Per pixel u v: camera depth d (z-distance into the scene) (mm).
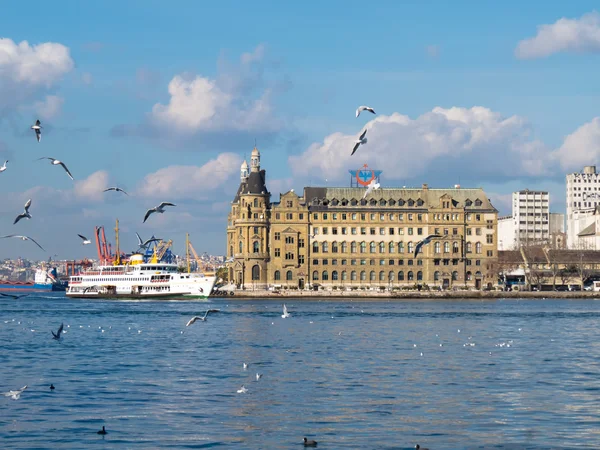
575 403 93250
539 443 76875
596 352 139125
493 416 87062
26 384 105438
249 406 91750
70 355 135000
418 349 143625
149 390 101062
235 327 191375
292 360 128375
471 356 133500
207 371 116375
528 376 111750
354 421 85062
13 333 175125
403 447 75812
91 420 85312
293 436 79500
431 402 93875
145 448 75750
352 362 125812
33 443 77250
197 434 80125
